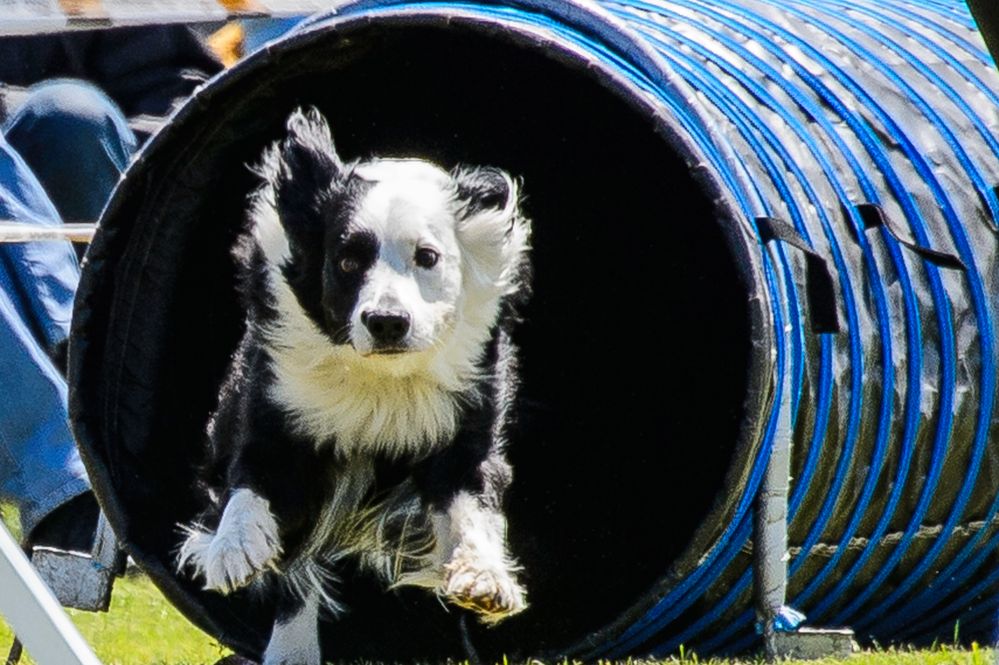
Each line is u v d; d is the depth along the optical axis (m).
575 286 12.55
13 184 14.15
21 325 13.49
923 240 11.45
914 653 10.98
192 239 11.23
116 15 15.39
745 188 10.42
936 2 14.84
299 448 10.21
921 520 11.59
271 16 16.22
